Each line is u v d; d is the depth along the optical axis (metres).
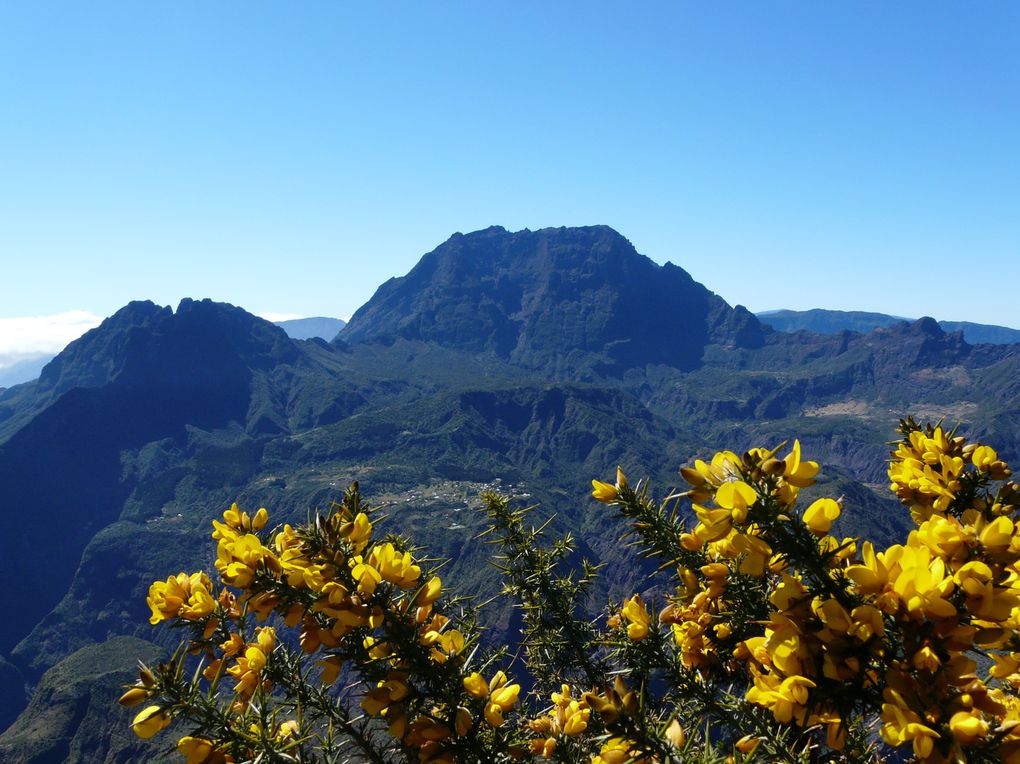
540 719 2.95
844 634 1.71
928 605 1.64
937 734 1.53
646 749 1.99
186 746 2.64
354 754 2.88
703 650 2.94
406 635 2.64
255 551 2.78
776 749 2.39
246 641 3.16
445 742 2.62
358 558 2.66
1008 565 1.79
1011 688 2.24
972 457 2.93
